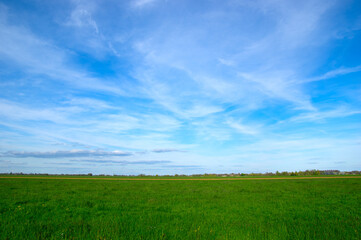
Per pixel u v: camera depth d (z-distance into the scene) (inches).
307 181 1765.5
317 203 688.4
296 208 606.2
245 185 1421.0
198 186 1355.8
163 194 916.0
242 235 366.3
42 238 339.9
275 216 512.7
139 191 1036.5
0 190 982.4
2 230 374.6
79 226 406.6
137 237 348.5
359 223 434.0
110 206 619.8
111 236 350.0
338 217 495.2
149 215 508.7
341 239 345.4
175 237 356.8
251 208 615.8
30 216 484.4
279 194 918.4
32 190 1014.4
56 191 981.8
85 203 652.1
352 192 971.3
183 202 710.5
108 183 1606.8
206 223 444.8
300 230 390.0
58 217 481.4
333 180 1870.1
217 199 776.9
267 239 349.7
